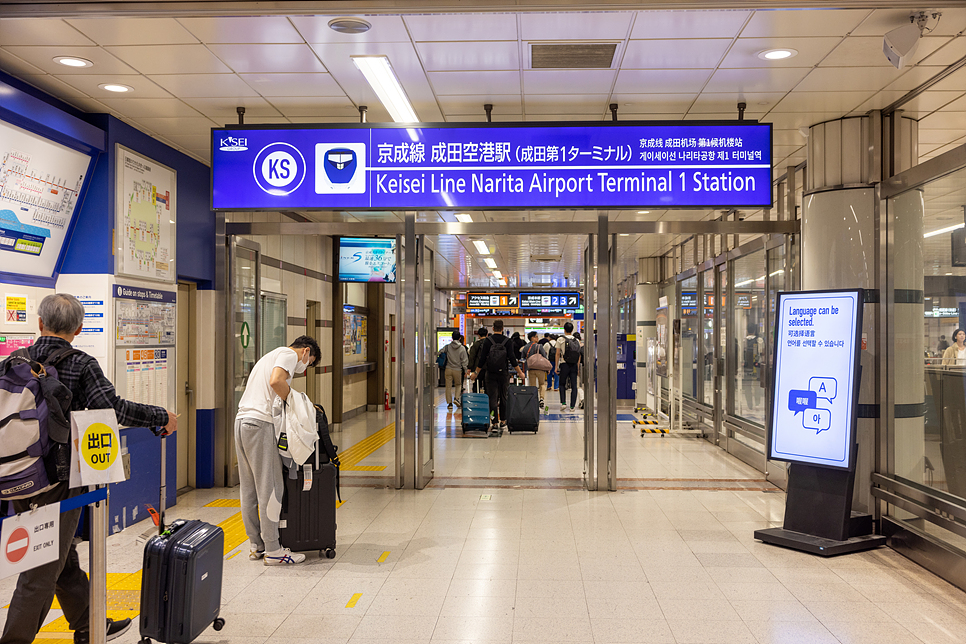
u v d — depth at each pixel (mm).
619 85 4965
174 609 2990
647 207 5207
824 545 4508
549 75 4770
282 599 3725
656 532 5016
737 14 3789
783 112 5496
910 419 4781
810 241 5656
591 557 4438
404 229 6410
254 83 4848
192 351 6551
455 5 3615
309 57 4406
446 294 25547
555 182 5258
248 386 4406
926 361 4582
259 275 7238
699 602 3670
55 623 3455
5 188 4199
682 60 4484
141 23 3848
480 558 4418
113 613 3529
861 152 5504
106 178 5020
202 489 6484
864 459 5121
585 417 6543
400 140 5312
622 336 15727
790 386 4930
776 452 4941
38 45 4137
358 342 12672
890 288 5066
